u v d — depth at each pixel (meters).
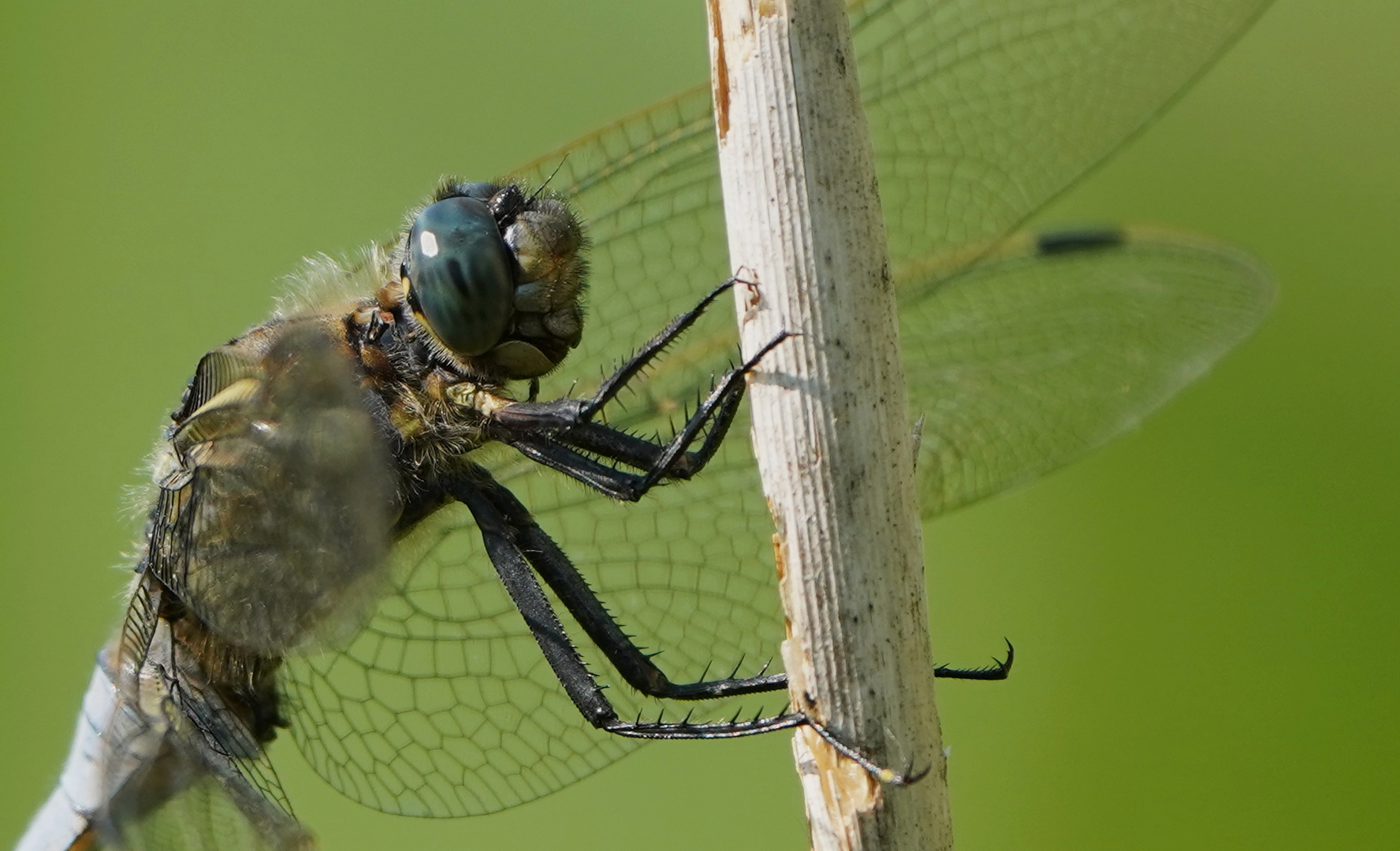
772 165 0.26
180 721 0.27
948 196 0.27
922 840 0.26
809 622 0.26
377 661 0.27
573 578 0.27
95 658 0.27
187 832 0.27
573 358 0.27
